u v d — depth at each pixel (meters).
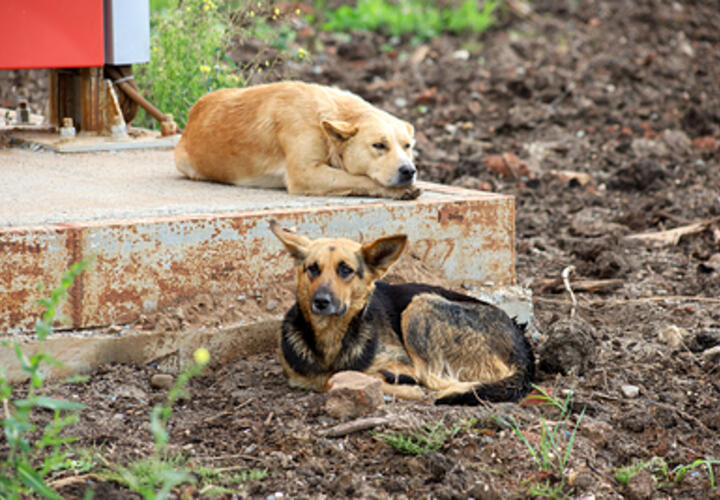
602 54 25.66
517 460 6.60
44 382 7.61
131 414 7.23
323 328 7.46
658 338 9.52
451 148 18.08
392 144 9.20
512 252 9.72
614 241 12.80
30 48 11.05
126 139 12.15
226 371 8.18
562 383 8.19
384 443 6.69
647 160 16.95
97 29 11.60
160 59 14.45
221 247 8.29
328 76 22.45
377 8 28.94
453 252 9.41
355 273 7.30
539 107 20.84
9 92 17.97
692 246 13.05
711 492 6.37
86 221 7.92
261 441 6.82
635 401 7.87
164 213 8.39
